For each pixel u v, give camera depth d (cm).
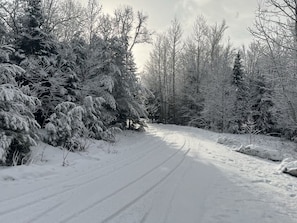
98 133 1583
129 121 2456
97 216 470
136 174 794
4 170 715
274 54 1287
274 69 1312
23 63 1299
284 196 641
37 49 1463
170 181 730
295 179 832
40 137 1130
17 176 695
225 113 3278
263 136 2898
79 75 1736
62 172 791
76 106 1195
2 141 795
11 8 1424
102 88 1797
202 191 653
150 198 580
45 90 1423
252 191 673
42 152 995
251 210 538
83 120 1458
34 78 1333
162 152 1267
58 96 1520
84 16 2034
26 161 877
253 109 3494
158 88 5072
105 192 608
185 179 761
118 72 2053
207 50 4844
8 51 1145
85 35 2048
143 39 2952
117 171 827
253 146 1402
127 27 2741
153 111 4588
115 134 1902
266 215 514
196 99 4375
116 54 2217
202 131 2791
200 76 4609
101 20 2131
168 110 5022
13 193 571
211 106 3359
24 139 868
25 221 434
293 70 1249
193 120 4141
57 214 470
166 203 554
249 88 3538
